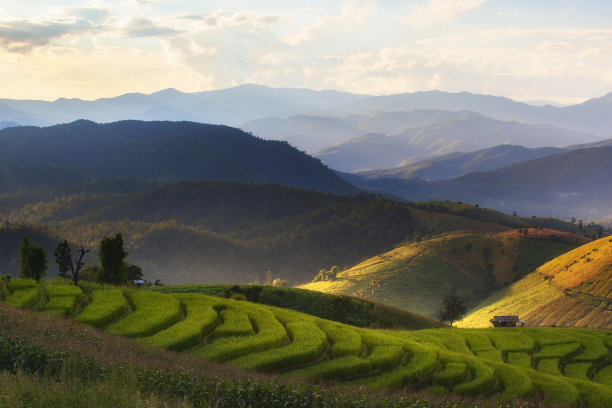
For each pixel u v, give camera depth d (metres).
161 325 39.12
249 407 17.23
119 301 43.75
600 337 64.69
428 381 38.41
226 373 26.28
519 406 30.94
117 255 63.38
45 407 13.82
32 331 24.23
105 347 24.97
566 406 35.62
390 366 38.38
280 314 49.34
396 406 21.31
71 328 28.78
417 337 57.81
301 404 18.47
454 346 55.97
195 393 17.94
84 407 14.04
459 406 25.17
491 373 39.47
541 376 42.09
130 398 14.88
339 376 35.19
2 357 18.39
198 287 98.88
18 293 43.00
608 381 50.16
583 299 170.12
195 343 36.56
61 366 17.95
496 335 64.00
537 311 171.88
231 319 43.56
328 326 47.34
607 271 179.38
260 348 36.78
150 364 21.59
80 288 47.94
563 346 59.47
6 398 13.58
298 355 35.72
